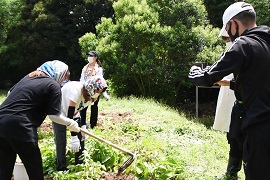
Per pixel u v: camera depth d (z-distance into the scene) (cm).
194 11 1647
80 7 2420
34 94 400
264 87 331
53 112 400
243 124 338
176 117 1027
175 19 1645
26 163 406
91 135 467
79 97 480
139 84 1641
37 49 2509
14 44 2773
